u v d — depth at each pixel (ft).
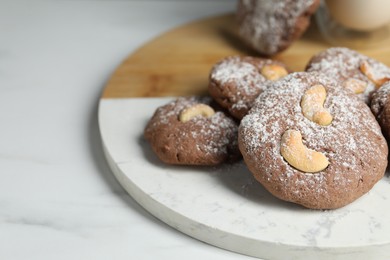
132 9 1.54
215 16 1.45
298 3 1.22
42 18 1.49
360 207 0.90
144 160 1.00
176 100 1.09
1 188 1.00
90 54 1.36
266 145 0.90
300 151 0.88
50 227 0.93
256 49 1.29
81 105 1.21
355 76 1.06
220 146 0.98
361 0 1.22
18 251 0.89
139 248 0.89
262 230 0.87
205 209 0.90
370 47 1.29
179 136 0.98
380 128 0.95
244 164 0.99
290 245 0.84
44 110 1.19
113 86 1.20
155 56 1.30
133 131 1.07
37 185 1.01
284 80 0.99
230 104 1.03
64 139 1.12
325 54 1.10
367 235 0.85
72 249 0.89
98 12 1.53
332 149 0.90
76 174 1.04
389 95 0.97
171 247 0.90
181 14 1.51
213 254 0.89
